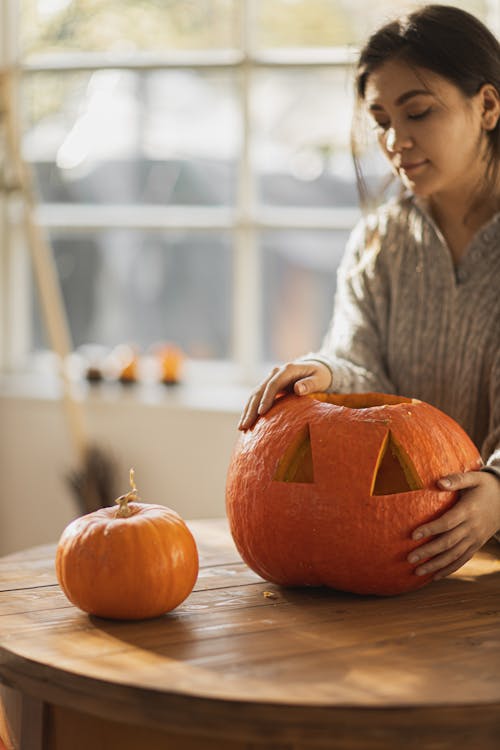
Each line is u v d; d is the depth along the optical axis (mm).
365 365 1402
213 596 1103
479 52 1236
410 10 1275
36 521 2686
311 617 1021
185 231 2666
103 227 2713
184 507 2521
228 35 2604
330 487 1056
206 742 827
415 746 785
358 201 2553
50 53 2732
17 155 2555
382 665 874
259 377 2656
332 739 785
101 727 866
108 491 2496
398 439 1079
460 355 1361
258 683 828
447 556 1078
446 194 1349
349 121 2533
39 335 2867
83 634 963
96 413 2588
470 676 846
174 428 2512
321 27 2541
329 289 2602
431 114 1224
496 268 1338
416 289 1396
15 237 2816
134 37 2668
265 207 2615
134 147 2688
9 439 2684
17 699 924
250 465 1114
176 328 2721
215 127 2627
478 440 1379
